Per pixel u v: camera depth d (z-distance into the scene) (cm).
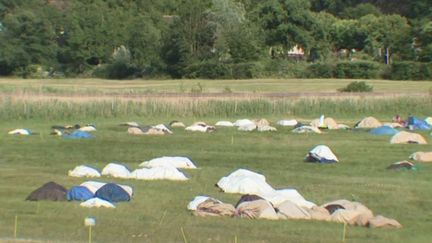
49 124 15725
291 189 6700
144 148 11219
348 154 10406
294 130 13912
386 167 9012
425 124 14825
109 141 12212
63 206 6012
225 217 5672
